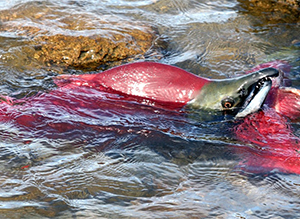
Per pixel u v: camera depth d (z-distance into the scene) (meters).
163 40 14.13
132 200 7.79
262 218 7.37
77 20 14.55
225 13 16.19
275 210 7.58
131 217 7.33
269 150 9.29
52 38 13.33
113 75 10.47
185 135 9.80
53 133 9.58
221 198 7.89
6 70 11.93
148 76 10.19
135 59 12.97
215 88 10.01
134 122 10.05
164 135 9.75
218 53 13.51
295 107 10.46
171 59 13.09
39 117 9.99
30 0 15.70
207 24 15.31
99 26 14.27
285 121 10.05
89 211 7.44
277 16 16.02
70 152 9.09
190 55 13.35
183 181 8.38
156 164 8.86
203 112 10.10
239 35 14.64
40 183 8.11
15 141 9.30
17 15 14.69
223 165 8.89
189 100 10.06
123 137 9.62
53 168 8.57
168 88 10.09
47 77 11.76
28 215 7.26
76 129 9.73
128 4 16.41
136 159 8.98
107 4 16.19
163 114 10.22
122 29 14.27
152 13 15.87
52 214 7.32
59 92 10.83
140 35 14.06
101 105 10.38
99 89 10.59
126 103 10.37
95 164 8.77
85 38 13.35
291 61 12.97
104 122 9.97
